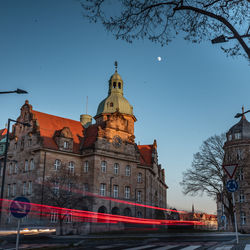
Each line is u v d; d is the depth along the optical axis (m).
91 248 19.59
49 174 54.53
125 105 72.25
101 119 71.81
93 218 53.81
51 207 44.84
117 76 75.12
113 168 60.09
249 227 60.31
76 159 59.03
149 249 18.50
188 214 109.94
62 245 22.03
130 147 64.06
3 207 57.75
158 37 13.32
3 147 64.25
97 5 12.52
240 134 67.19
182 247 19.77
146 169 71.00
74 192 46.69
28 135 58.19
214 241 25.91
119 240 28.28
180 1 13.03
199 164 48.22
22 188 56.28
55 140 57.94
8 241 27.84
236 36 12.45
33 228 49.53
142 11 13.01
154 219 70.69
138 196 68.19
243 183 62.69
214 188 46.78
